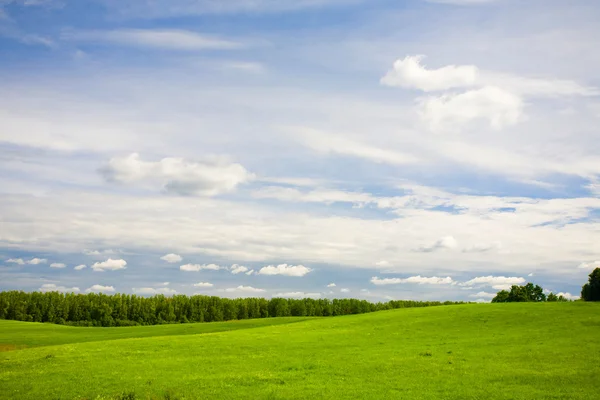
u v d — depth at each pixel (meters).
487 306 88.69
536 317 70.88
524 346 49.97
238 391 32.56
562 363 41.00
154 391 32.53
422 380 35.84
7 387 33.97
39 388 33.59
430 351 49.31
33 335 86.00
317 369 40.72
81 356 48.91
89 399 30.50
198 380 36.28
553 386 33.34
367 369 40.41
